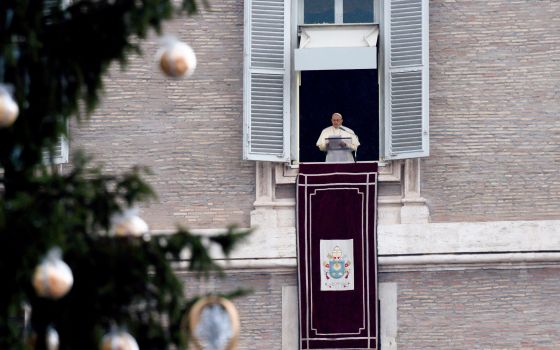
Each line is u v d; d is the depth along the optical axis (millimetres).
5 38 53250
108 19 54188
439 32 83938
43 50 54188
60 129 54562
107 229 53469
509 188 83000
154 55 83812
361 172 82062
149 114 83500
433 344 81688
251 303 81875
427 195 82750
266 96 83312
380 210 82438
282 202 82625
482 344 81688
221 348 53344
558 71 83625
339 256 81750
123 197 53594
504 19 83938
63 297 53031
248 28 83375
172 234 53688
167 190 83125
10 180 53438
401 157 82438
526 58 83688
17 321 54031
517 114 83438
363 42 83625
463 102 83500
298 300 81688
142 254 53219
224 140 83438
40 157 54281
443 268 82062
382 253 82000
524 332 81750
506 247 82188
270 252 82062
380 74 83938
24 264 51188
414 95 82938
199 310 53344
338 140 83250
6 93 51844
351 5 84312
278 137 83062
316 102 85625
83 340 53094
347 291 81562
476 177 83000
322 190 82062
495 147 83250
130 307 53688
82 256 52844
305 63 83125
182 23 84062
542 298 81938
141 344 53625
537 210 82812
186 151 83375
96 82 55156
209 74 83938
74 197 52781
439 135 83250
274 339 81812
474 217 82625
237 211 82875
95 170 53750
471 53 83750
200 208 83000
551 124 83375
